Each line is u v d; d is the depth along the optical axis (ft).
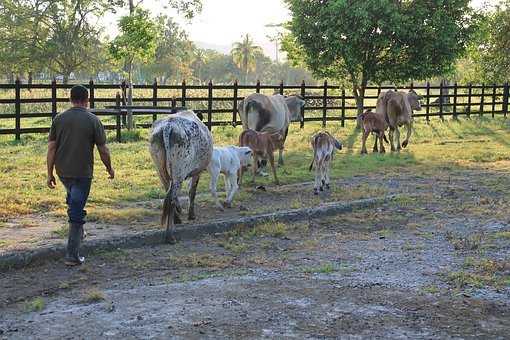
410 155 57.57
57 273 23.25
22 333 17.40
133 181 40.83
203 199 36.04
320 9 80.79
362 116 59.16
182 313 18.85
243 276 22.85
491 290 21.38
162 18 75.05
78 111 23.65
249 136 40.57
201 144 28.32
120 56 71.92
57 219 30.66
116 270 23.70
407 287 21.63
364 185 42.39
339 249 27.02
